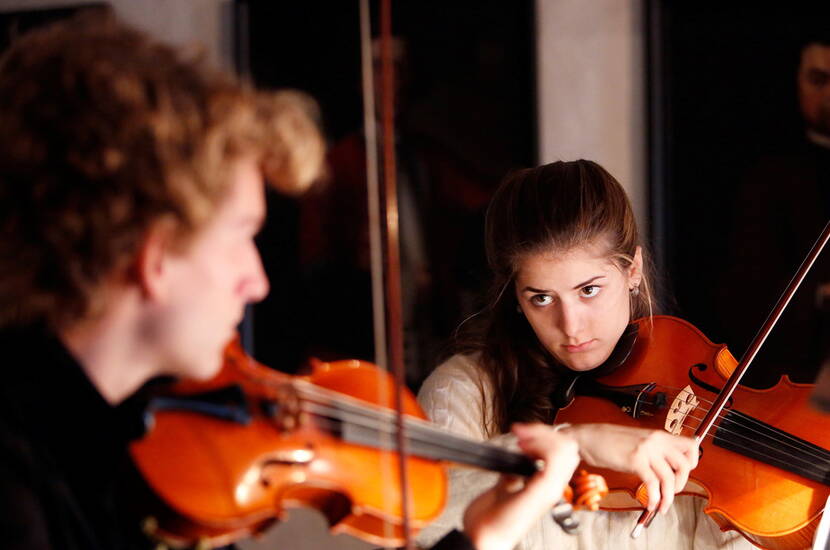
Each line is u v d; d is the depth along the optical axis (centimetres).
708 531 224
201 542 144
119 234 128
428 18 388
